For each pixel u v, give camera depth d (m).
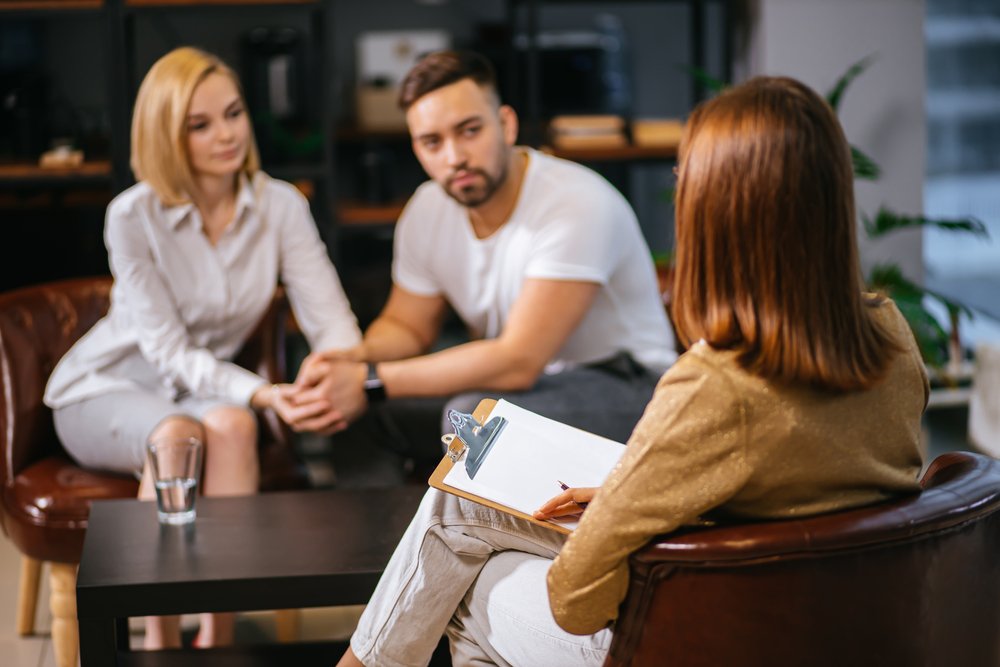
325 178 4.31
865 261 4.39
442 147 2.74
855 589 1.36
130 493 2.60
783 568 1.34
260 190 2.89
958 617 1.45
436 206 2.97
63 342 2.88
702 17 4.73
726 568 1.35
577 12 5.30
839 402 1.38
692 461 1.35
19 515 2.55
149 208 2.77
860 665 1.39
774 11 4.32
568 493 1.65
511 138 2.86
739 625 1.37
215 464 2.58
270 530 2.10
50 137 4.46
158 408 2.63
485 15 5.27
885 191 4.40
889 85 4.36
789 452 1.36
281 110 4.62
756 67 4.43
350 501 2.25
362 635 1.79
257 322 2.99
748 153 1.34
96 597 1.86
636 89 5.38
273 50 4.60
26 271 4.58
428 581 1.73
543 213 2.79
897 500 1.42
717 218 1.35
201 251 2.83
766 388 1.34
